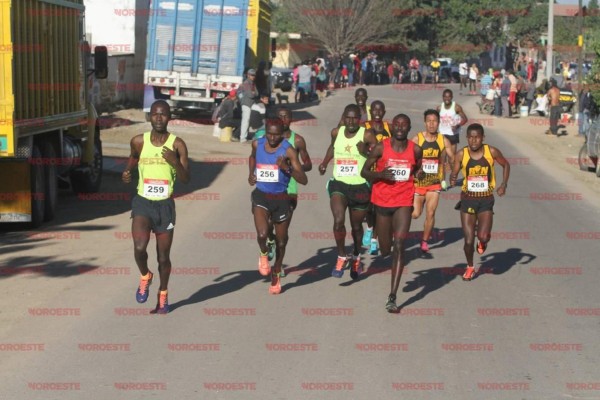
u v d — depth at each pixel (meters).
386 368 8.28
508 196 20.34
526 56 88.56
